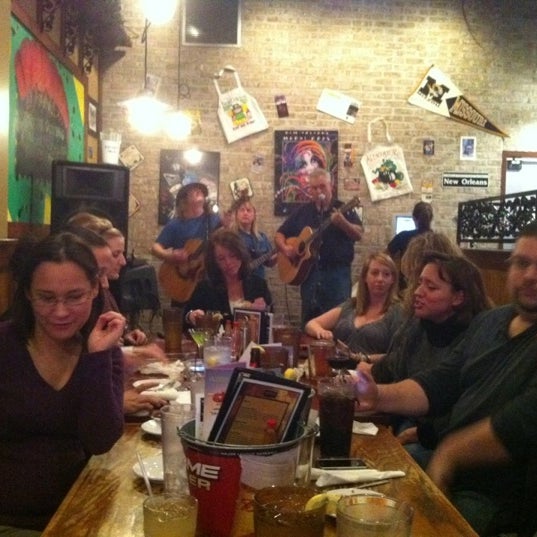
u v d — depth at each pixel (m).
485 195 6.62
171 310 3.00
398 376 2.48
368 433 1.81
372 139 6.57
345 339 3.28
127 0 6.41
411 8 6.53
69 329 1.69
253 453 1.14
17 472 1.70
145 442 1.72
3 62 3.42
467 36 6.56
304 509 1.02
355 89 6.55
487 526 1.75
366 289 3.30
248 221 5.79
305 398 1.18
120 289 4.22
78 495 1.35
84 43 5.62
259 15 6.48
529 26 6.59
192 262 5.08
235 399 1.20
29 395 1.70
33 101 4.31
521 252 1.91
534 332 1.89
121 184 4.64
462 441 1.66
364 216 6.57
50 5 4.48
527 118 6.62
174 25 6.46
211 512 1.13
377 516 1.03
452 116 6.58
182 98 6.49
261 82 6.51
